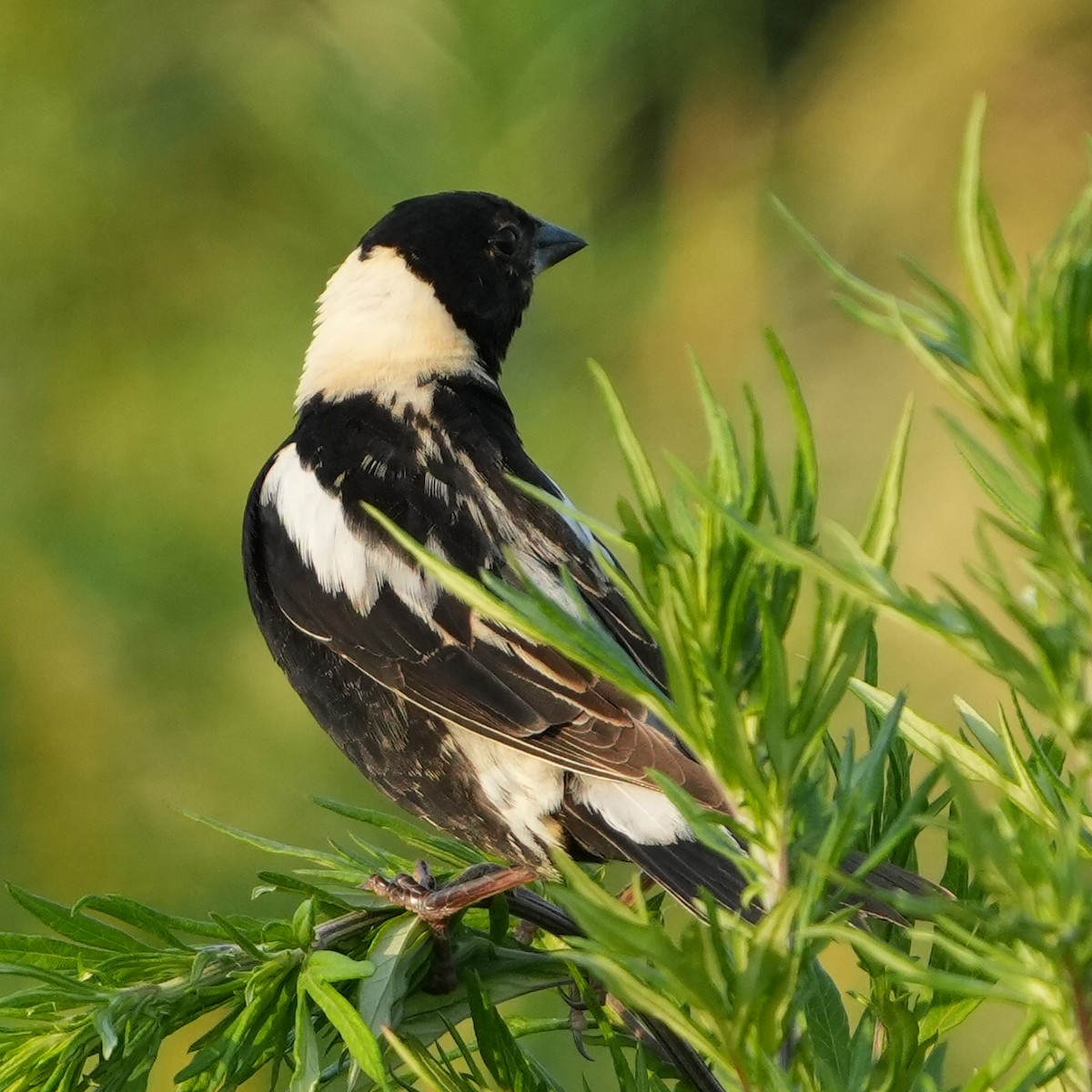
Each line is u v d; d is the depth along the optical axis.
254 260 12.45
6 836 11.01
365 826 11.48
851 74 14.24
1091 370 2.68
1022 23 13.91
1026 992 2.77
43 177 12.20
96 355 12.24
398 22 12.32
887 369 13.70
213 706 11.50
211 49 12.30
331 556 8.46
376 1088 5.20
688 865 6.93
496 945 5.68
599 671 3.23
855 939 2.88
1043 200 14.12
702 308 13.24
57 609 11.49
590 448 12.62
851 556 2.88
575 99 12.64
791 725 3.18
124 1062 4.89
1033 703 2.78
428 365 9.91
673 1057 4.59
